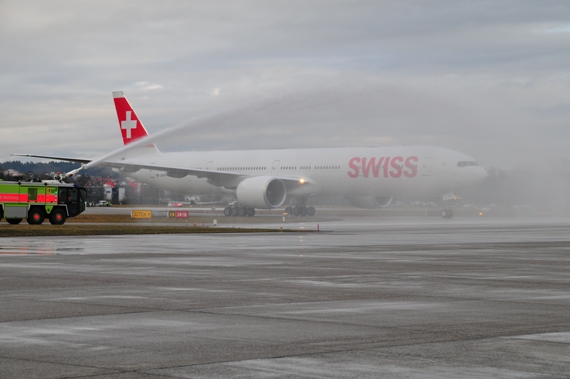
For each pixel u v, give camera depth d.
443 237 34.28
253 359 8.43
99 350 8.91
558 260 21.86
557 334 9.96
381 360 8.38
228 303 12.93
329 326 10.59
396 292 14.48
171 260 21.80
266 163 66.38
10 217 46.91
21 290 14.72
